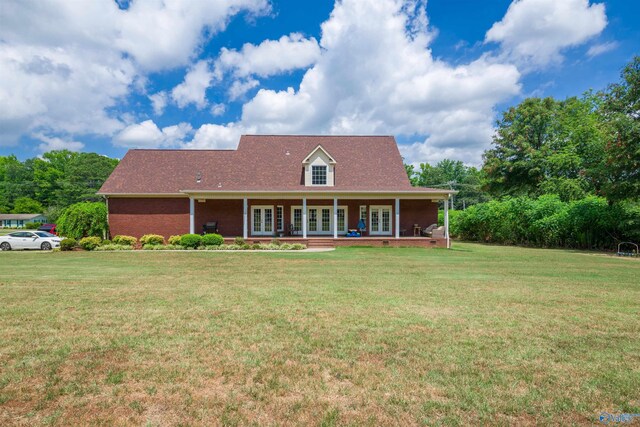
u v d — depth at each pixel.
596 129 27.83
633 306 6.79
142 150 26.00
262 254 17.00
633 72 20.44
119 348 4.50
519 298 7.44
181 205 23.14
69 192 56.44
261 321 5.68
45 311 6.27
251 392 3.39
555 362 4.14
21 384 3.52
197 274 10.75
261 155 26.14
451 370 3.89
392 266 12.74
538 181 33.66
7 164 93.06
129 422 2.88
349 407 3.12
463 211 31.48
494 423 2.89
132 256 16.19
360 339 4.86
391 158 26.33
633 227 19.38
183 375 3.75
